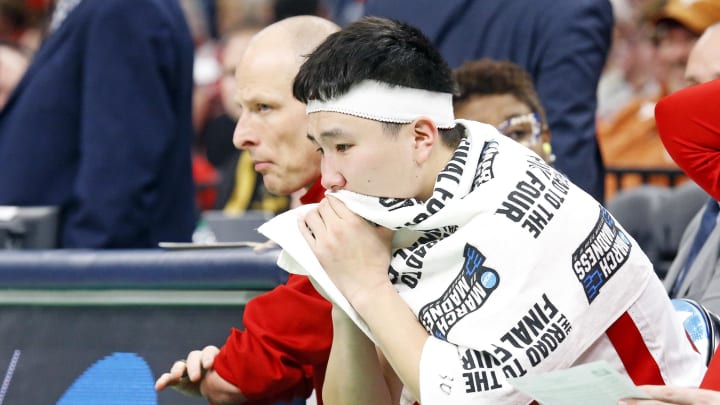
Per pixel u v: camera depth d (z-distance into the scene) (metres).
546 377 7.20
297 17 10.28
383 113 8.02
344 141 8.10
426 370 7.80
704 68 11.89
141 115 14.43
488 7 14.84
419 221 8.06
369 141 8.05
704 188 9.40
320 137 8.21
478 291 7.88
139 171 14.35
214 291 10.62
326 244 8.32
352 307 8.27
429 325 8.02
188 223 15.34
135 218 14.40
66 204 14.73
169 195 14.93
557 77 14.38
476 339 7.80
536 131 11.89
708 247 11.05
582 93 14.41
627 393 7.18
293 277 9.64
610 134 19.75
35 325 11.16
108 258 10.87
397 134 8.09
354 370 8.59
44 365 11.00
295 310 9.38
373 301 8.15
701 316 9.13
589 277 7.93
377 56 8.03
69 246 14.55
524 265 7.84
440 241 8.12
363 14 15.84
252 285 10.45
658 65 18.84
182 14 15.15
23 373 11.02
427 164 8.21
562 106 14.34
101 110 14.36
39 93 14.82
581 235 7.98
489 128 8.49
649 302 8.15
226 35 28.44
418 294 8.14
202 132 26.52
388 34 8.16
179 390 9.95
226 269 10.44
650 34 18.86
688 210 14.95
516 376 7.71
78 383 10.87
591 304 7.91
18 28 18.81
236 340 9.62
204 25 29.02
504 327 7.79
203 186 22.67
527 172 8.11
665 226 15.09
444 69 8.33
